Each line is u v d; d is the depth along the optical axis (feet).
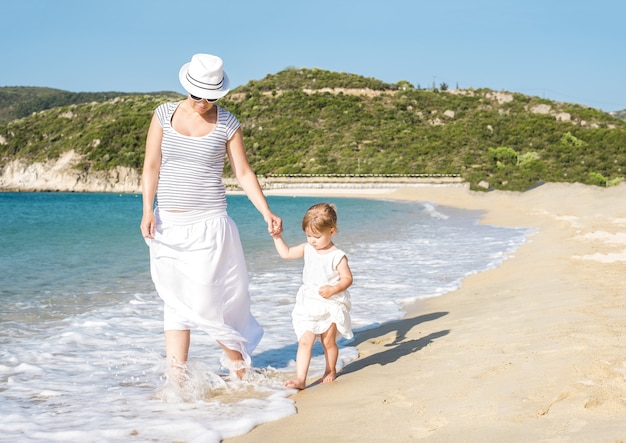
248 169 14.98
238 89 382.83
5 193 319.27
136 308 23.82
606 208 76.23
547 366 13.24
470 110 334.65
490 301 24.04
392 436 10.52
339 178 249.55
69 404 13.35
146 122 351.87
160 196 14.51
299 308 15.01
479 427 10.37
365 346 18.65
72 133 364.99
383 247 45.39
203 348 18.25
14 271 33.09
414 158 262.67
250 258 39.65
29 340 18.85
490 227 64.90
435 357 16.08
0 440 11.12
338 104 335.67
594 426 9.71
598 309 19.30
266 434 11.31
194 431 11.47
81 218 94.02
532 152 248.93
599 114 312.71
